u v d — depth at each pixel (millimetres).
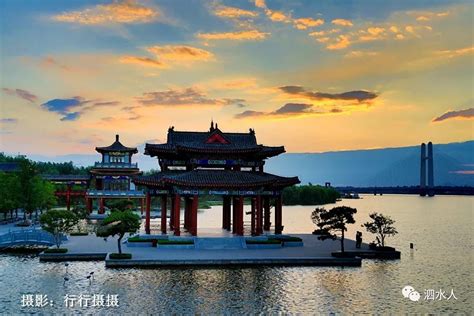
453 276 72188
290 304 56375
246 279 67312
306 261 77438
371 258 85438
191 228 97375
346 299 58875
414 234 132750
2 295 58812
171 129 103875
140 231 102625
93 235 107875
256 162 101062
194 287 62594
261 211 97250
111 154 176250
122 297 58000
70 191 180000
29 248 89000
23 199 131750
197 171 94938
